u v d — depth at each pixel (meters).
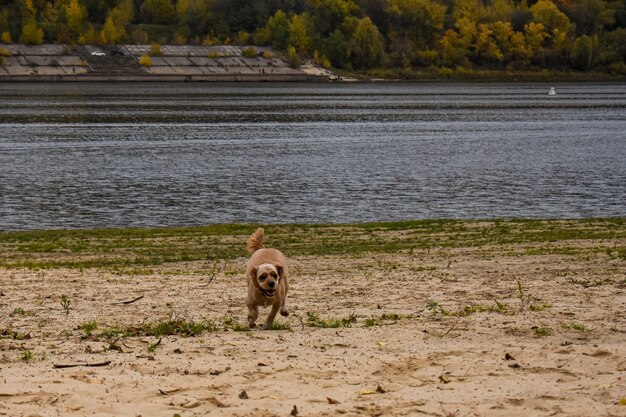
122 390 8.03
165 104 123.75
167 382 8.34
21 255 24.25
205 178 50.78
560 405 7.33
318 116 105.00
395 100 142.12
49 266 21.41
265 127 88.56
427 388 8.12
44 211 39.47
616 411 7.09
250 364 9.19
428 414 7.21
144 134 78.94
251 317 11.62
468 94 165.12
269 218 38.41
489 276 17.89
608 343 10.09
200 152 64.81
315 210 40.56
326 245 26.25
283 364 9.18
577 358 9.20
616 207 41.81
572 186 48.69
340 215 39.25
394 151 67.12
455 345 10.20
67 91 156.12
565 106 129.00
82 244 26.83
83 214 38.88
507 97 155.25
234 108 117.31
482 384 8.23
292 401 7.68
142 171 53.47
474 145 72.44
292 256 23.52
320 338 10.79
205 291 15.90
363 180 50.62
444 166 57.69
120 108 113.88
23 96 138.62
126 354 9.78
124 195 44.28
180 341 10.66
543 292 14.92
